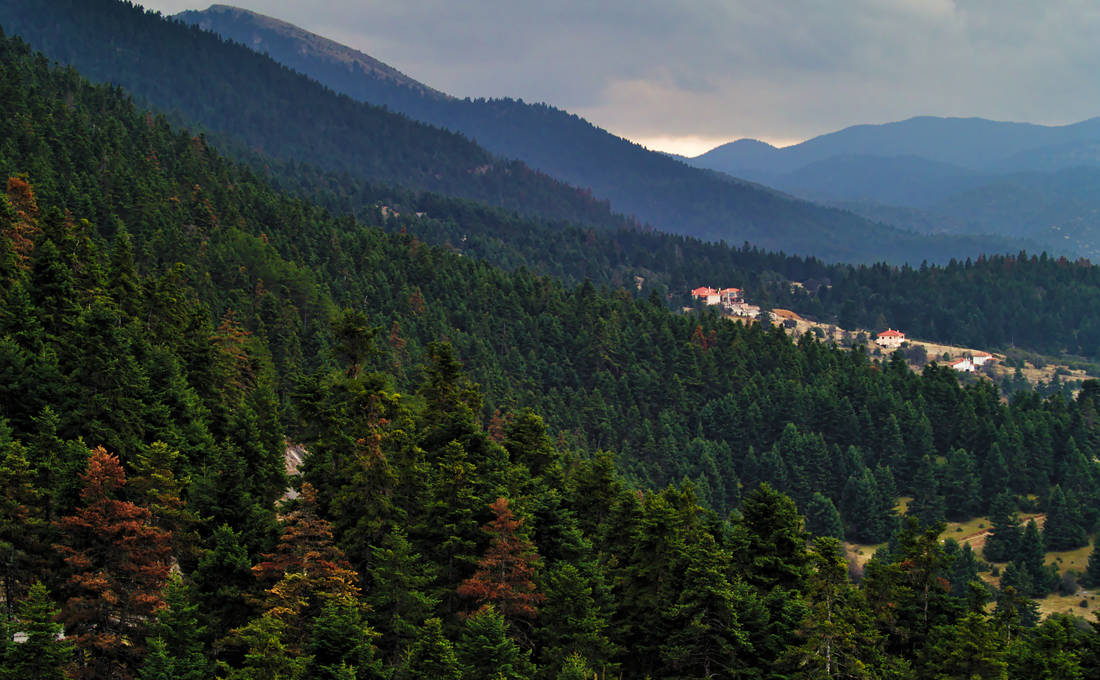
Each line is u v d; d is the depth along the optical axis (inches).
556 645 1915.6
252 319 5009.8
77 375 2194.9
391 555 1877.5
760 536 2194.9
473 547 2091.5
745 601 1987.0
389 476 2054.6
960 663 1800.0
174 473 2188.7
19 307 2383.1
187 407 2536.9
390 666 1721.2
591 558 2231.8
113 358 2287.2
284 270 5979.3
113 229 5408.5
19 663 1407.5
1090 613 4345.5
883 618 2016.5
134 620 1681.8
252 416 2303.2
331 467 2167.8
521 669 1786.4
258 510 1995.6
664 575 2047.2
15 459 1659.7
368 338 2516.0
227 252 5777.6
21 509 1625.2
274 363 4569.4
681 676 1984.5
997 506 5211.6
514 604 1930.4
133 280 3139.8
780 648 1940.2
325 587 1814.7
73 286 2817.4
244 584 1838.1
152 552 1692.9
